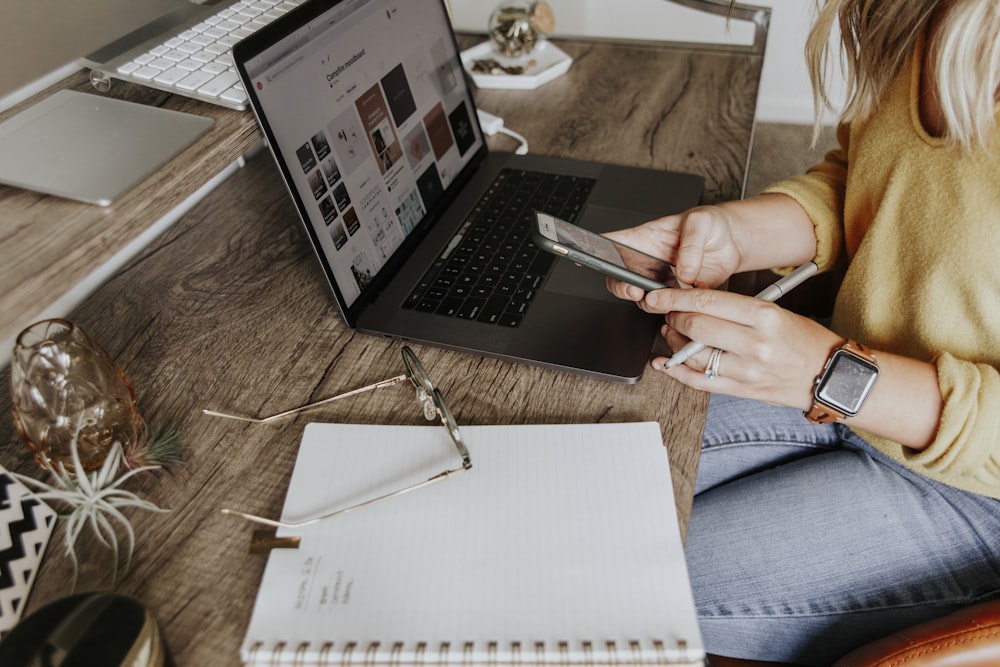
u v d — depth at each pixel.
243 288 0.81
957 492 0.78
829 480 0.82
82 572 0.53
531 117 1.10
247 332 0.75
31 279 0.52
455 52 0.97
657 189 0.93
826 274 0.98
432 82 0.91
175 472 0.61
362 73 0.79
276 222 0.91
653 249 0.82
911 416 0.66
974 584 0.73
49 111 0.69
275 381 0.69
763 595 0.76
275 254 0.86
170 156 0.63
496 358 0.71
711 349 0.66
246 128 0.69
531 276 0.80
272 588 0.51
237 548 0.55
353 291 0.74
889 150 0.76
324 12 0.73
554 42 1.30
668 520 0.56
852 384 0.65
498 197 0.92
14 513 0.53
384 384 0.68
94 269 0.56
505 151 1.03
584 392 0.68
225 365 0.71
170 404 0.67
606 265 0.66
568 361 0.69
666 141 1.04
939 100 0.66
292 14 0.69
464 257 0.83
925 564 0.75
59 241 0.55
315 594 0.51
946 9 0.67
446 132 0.93
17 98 0.70
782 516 0.80
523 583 0.52
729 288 0.98
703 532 0.80
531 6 1.19
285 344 0.74
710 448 0.93
